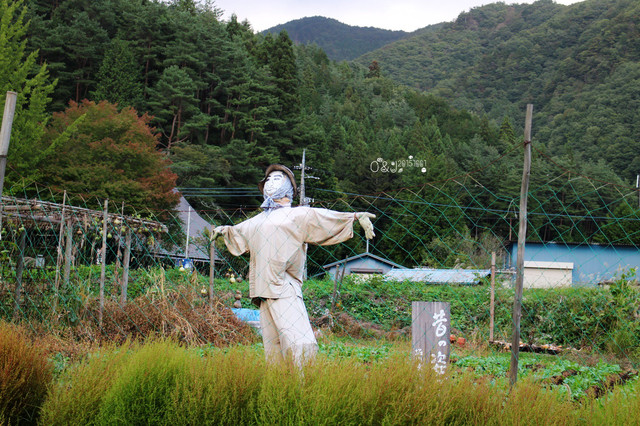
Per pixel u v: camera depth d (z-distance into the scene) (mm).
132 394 4191
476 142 59219
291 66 53719
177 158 36094
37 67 40094
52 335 8125
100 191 21453
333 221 5297
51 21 44125
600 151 54469
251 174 40781
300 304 5277
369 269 26922
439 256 19953
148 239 11945
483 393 3920
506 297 14312
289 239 5250
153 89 44719
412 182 41344
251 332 10438
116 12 53000
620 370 7801
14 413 4516
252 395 4145
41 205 9734
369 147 53812
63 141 20812
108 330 9219
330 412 3779
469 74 128750
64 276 9883
